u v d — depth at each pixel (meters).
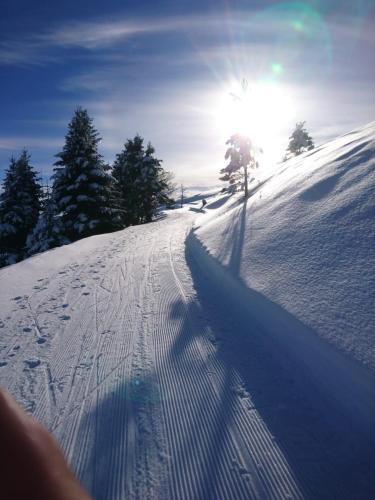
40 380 3.92
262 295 4.88
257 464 2.61
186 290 6.64
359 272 4.11
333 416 2.99
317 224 5.84
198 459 2.69
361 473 2.46
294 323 4.00
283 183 9.66
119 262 9.77
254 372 3.76
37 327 5.48
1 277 8.58
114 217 25.03
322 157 9.66
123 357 4.31
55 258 10.72
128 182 37.34
